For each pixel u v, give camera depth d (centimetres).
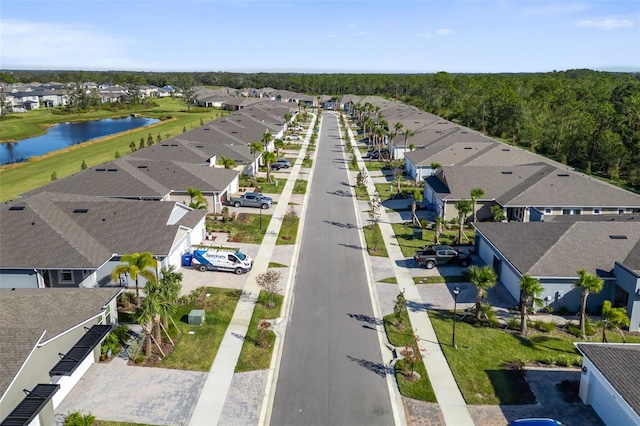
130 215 3806
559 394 2364
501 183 5269
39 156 8969
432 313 3184
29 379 2059
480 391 2381
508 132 11325
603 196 4888
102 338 2492
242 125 9369
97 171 5191
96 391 2327
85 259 3247
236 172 6041
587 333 2923
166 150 6581
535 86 15250
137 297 3117
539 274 3116
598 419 2191
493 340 2858
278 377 2484
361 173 7081
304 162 8275
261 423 2145
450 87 18225
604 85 15150
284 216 5256
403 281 3691
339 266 3962
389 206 5744
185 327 2942
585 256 3253
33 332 2120
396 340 2841
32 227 3475
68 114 16100
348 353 2717
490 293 3472
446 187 5366
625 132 7875
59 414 2156
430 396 2341
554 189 4959
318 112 17275
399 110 12669
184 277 3672
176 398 2297
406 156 7531
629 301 2983
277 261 4031
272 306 3222
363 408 2256
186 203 5259
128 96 19388
